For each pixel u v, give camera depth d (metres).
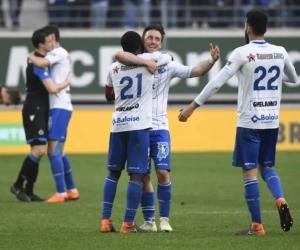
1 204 40.16
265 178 28.97
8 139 68.50
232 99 74.38
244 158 28.41
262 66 28.17
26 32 72.69
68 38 72.88
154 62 28.53
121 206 39.12
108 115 69.81
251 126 28.27
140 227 30.33
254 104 28.23
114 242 26.97
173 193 45.31
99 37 73.25
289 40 75.38
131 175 29.11
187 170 57.81
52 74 41.84
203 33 74.31
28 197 41.62
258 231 28.80
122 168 29.38
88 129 69.56
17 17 75.69
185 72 29.64
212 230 30.42
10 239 28.06
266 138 28.78
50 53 41.12
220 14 77.81
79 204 40.12
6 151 68.50
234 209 37.97
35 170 41.53
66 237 28.36
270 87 28.38
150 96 28.75
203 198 42.91
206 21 77.38
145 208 30.33
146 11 76.81
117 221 33.56
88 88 73.12
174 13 77.12
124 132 28.88
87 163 62.28
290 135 70.62
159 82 29.55
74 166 60.44
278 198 28.08
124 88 28.61
